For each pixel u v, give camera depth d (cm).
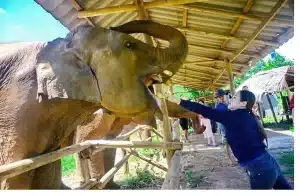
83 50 295
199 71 1393
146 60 314
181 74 1506
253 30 702
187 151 1009
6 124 278
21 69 294
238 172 658
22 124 277
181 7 602
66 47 300
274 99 2139
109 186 523
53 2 501
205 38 843
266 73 1608
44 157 228
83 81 278
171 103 351
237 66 1159
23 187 277
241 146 309
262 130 312
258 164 304
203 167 722
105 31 309
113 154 571
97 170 513
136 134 1392
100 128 532
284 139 996
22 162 202
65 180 695
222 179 600
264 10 580
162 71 322
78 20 611
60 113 295
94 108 317
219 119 314
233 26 693
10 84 288
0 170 178
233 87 978
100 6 575
